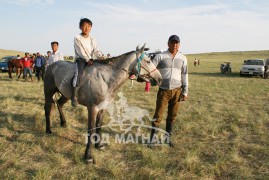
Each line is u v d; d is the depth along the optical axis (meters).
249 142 6.10
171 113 5.70
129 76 4.95
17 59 18.20
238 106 10.12
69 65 5.44
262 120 7.82
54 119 7.21
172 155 5.24
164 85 5.39
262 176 4.46
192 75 26.25
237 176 4.46
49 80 5.85
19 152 5.16
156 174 4.32
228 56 101.94
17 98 10.26
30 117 7.42
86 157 4.81
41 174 4.22
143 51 4.81
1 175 4.24
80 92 4.88
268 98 12.06
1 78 18.69
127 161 4.96
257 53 109.75
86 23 5.09
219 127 6.95
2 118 7.25
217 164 4.73
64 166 4.67
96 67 4.91
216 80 20.69
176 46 5.21
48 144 5.46
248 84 17.80
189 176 4.42
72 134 6.23
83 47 5.09
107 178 4.29
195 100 11.20
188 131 6.65
